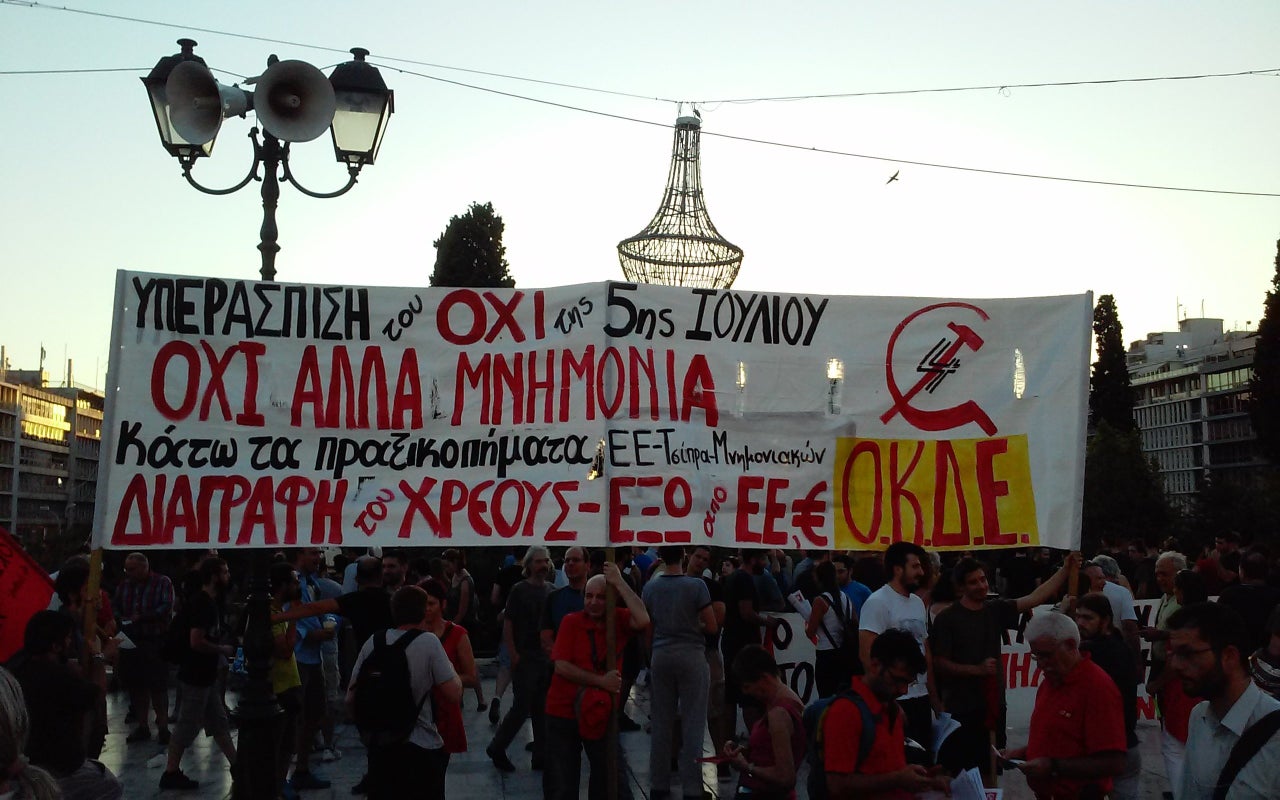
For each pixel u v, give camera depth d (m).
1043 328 7.72
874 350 7.65
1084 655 5.71
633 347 7.39
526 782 10.14
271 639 7.83
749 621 10.73
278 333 7.23
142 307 7.08
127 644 11.91
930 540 7.51
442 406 7.28
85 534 50.91
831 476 7.49
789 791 5.78
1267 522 61.66
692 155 25.58
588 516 7.20
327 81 8.97
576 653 7.81
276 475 7.09
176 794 9.61
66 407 139.25
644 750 11.78
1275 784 4.00
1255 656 5.61
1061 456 7.59
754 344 7.54
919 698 7.22
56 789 3.16
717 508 7.35
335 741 12.62
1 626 6.97
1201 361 121.69
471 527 7.18
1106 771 5.50
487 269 47.47
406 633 6.87
